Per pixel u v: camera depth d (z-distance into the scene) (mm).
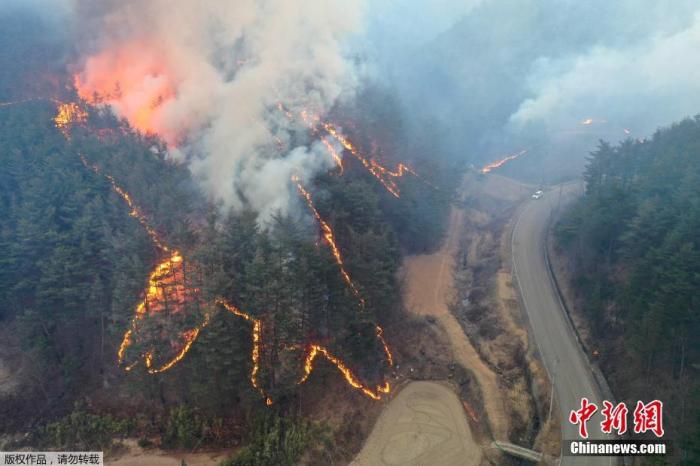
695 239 41406
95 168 53406
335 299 45375
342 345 46875
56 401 46094
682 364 38688
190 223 49500
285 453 39781
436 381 50062
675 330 38438
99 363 47875
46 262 47250
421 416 45625
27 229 48125
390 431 44125
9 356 49812
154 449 42469
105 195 52094
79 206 50625
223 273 40281
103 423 43875
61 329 48594
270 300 40156
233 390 42938
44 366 47312
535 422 42750
